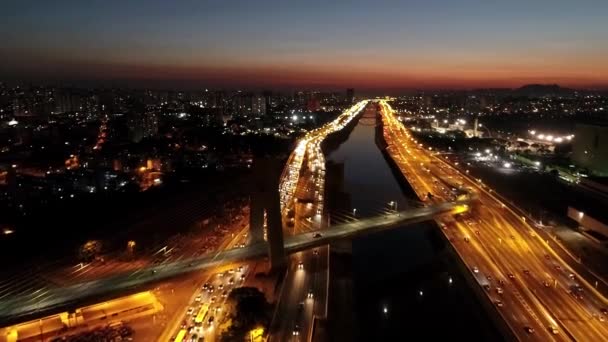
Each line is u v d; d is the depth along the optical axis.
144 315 107.81
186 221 175.25
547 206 195.75
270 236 127.12
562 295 116.62
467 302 122.81
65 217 175.75
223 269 122.31
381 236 180.12
